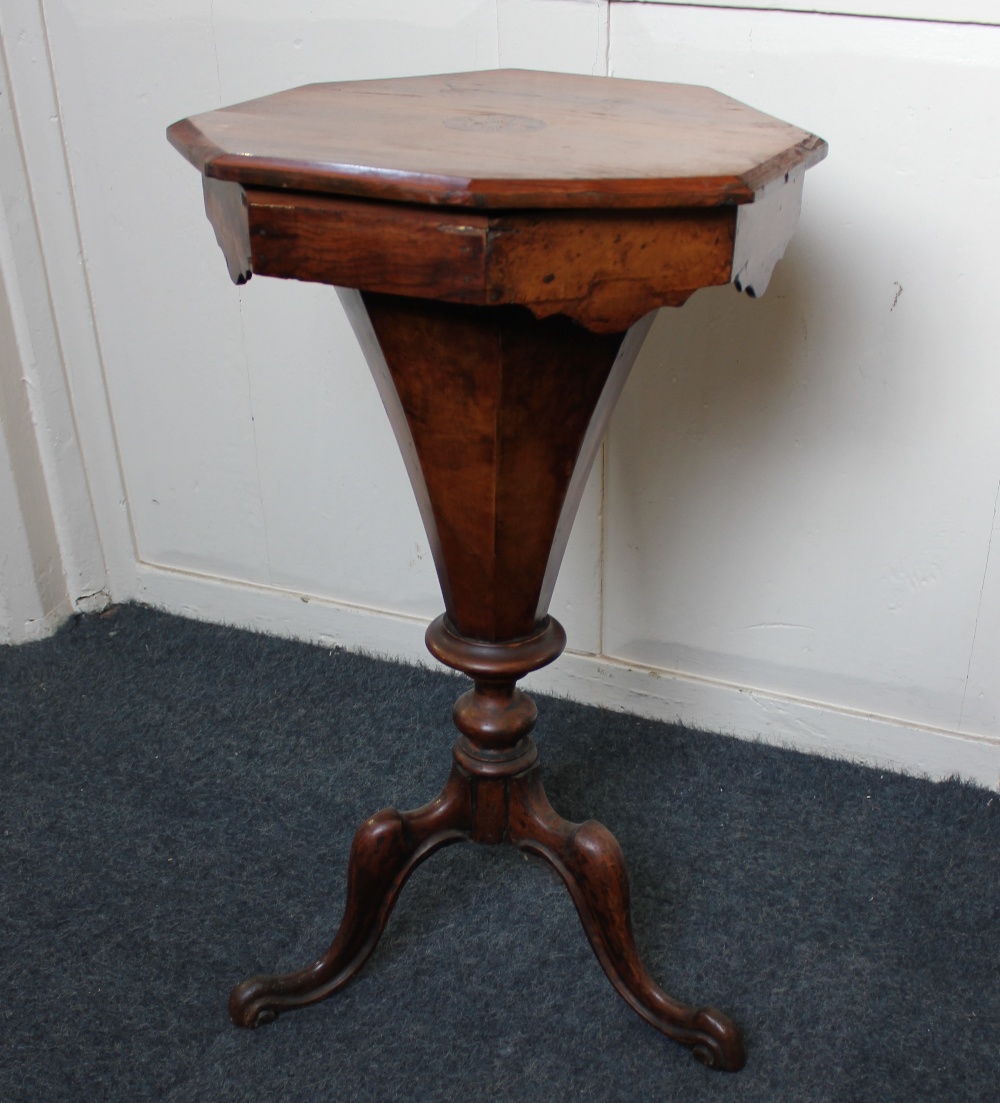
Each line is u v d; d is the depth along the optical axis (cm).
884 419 146
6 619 195
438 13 144
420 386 92
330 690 184
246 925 139
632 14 137
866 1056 122
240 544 195
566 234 75
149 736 174
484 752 120
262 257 79
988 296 136
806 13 130
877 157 133
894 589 156
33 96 167
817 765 167
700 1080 120
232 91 159
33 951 135
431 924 139
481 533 100
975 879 146
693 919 139
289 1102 118
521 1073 121
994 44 125
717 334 148
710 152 85
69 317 183
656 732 174
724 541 162
